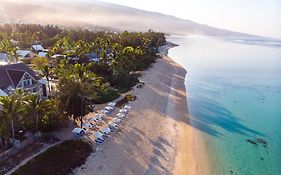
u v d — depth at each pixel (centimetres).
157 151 4766
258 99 8256
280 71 13425
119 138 4928
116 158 4359
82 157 4112
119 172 4056
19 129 4472
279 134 5766
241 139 5441
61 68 7881
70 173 3772
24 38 16075
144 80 9131
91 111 4966
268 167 4509
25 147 4100
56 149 4109
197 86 9406
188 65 13925
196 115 6569
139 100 6981
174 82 9619
